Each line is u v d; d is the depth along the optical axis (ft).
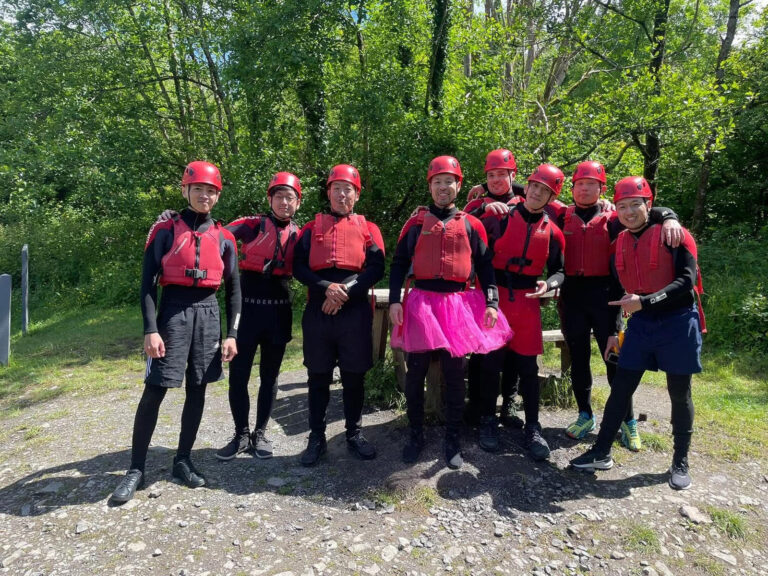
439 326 10.43
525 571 8.07
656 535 8.87
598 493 10.16
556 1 40.50
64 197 49.37
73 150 33.60
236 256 10.73
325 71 35.22
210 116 42.06
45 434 13.67
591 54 44.83
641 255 10.18
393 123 34.37
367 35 38.11
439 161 10.73
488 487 10.23
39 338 28.78
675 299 10.03
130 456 11.80
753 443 12.57
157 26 38.29
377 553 8.36
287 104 36.35
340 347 10.89
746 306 22.94
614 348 11.64
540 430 11.75
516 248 11.08
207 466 11.22
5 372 21.34
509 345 11.44
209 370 10.29
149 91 40.52
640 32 44.32
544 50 50.11
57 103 36.04
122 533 8.77
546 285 10.73
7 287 22.45
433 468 10.75
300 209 33.88
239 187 31.76
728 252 30.94
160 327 9.88
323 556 8.26
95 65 37.63
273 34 31.71
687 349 10.03
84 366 21.80
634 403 15.34
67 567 7.97
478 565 8.16
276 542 8.59
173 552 8.32
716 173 43.19
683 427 10.46
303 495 10.08
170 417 14.60
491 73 38.45
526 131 33.73
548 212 12.23
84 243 43.96
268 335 11.41
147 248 9.89
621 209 10.25
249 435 12.00
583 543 8.71
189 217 10.21
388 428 12.69
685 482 10.37
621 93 31.32
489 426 11.73
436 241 10.54
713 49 49.70
